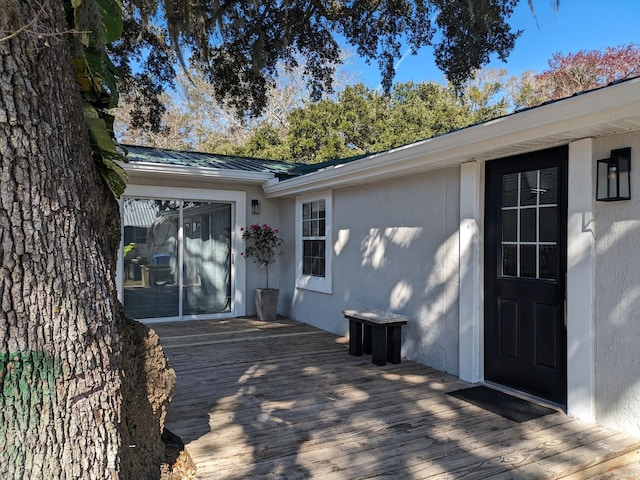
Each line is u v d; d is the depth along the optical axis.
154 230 7.24
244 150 17.20
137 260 7.10
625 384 3.01
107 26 1.86
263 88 6.36
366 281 5.81
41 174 1.47
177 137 19.00
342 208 6.34
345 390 3.96
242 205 7.86
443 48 6.04
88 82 1.96
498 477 2.46
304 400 3.70
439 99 17.83
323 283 6.76
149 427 2.39
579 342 3.27
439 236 4.64
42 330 1.48
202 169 6.90
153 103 6.63
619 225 3.04
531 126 3.17
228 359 5.05
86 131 1.77
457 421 3.24
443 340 4.57
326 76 6.79
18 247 1.42
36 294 1.46
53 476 1.52
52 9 1.52
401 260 5.19
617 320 3.05
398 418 3.30
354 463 2.62
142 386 2.35
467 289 4.23
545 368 3.66
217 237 7.80
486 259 4.20
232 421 3.25
